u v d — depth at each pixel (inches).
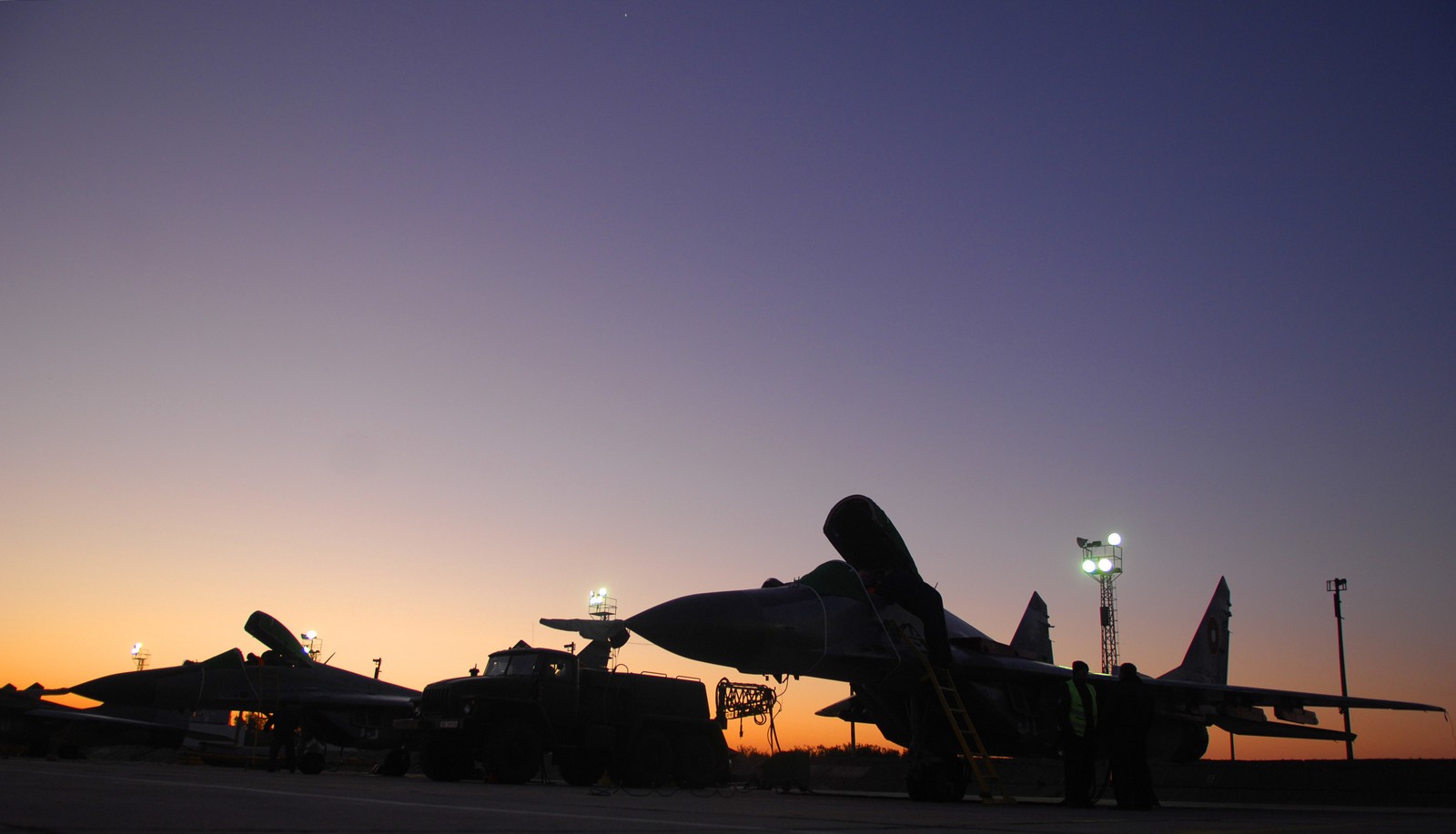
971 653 738.8
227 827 200.1
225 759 1336.1
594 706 803.4
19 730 1370.6
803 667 653.9
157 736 1441.9
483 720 738.8
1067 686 575.5
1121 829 292.0
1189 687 789.2
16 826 188.4
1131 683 538.9
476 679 759.1
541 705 764.0
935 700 725.9
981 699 725.9
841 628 663.8
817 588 684.7
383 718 1208.8
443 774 755.4
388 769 1000.2
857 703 810.2
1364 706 783.1
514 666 791.7
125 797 270.5
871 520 695.7
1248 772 967.0
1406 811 575.5
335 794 338.6
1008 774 1045.2
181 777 475.2
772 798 636.7
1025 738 748.0
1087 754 564.4
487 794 432.1
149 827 194.1
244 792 319.9
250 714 1359.5
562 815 272.7
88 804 241.0
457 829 210.5
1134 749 529.0
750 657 634.2
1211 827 316.2
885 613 698.8
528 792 506.3
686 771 842.2
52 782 340.5
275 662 1270.9
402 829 208.8
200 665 1293.1
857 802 575.5
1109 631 1514.5
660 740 824.3
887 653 674.8
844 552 733.9
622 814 291.0
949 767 714.8
